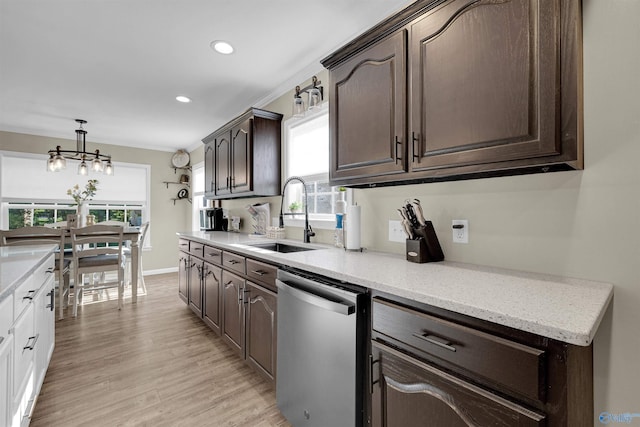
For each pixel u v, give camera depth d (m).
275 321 1.68
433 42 1.23
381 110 1.44
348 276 1.16
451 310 0.83
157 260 5.31
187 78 2.73
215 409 1.67
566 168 1.08
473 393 0.78
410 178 1.35
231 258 2.23
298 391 1.43
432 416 0.88
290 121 2.85
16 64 2.46
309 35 2.09
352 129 1.60
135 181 5.13
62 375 1.99
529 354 0.69
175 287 4.33
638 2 0.97
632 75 0.98
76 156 4.23
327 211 2.50
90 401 1.72
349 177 1.62
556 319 0.68
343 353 1.18
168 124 4.07
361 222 1.98
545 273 1.18
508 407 0.71
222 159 3.37
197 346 2.44
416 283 1.02
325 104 2.38
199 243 2.88
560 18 0.90
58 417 1.58
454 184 1.48
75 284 3.11
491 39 1.04
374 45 1.48
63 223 4.04
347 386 1.17
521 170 1.17
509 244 1.28
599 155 1.04
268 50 2.28
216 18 1.91
